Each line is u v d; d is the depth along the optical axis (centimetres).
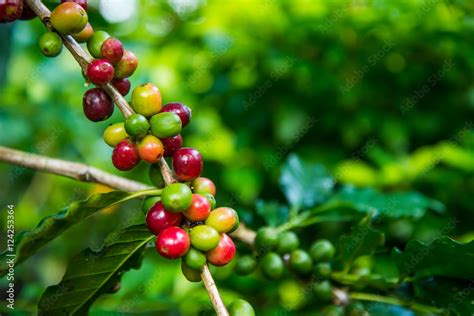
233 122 99
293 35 95
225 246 42
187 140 102
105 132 44
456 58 92
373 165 95
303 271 53
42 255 114
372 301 54
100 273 46
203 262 42
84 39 44
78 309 47
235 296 63
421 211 58
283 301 65
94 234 111
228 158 101
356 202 58
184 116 44
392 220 60
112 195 43
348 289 54
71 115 105
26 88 104
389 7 91
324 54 95
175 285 68
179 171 43
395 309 53
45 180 119
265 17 96
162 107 44
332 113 94
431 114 96
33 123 101
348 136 94
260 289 63
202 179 44
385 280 52
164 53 104
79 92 109
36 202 119
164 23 106
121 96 43
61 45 43
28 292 60
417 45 93
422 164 82
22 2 43
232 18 97
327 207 58
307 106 95
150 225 42
